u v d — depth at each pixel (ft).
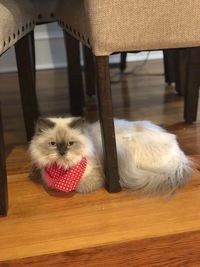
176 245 2.92
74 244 3.00
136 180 3.71
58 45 8.85
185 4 3.14
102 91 3.36
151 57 9.36
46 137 3.59
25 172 4.20
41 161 3.62
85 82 7.03
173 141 4.18
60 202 3.59
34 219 3.34
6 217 3.39
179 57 6.30
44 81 8.04
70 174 3.57
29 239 3.09
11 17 3.39
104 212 3.40
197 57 5.07
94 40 3.18
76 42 5.67
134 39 3.19
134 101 6.54
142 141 4.00
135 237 3.04
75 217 3.34
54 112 6.21
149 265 2.73
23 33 3.94
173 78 7.27
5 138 5.18
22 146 4.89
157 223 3.20
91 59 6.59
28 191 3.81
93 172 3.76
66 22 4.27
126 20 3.12
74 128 3.62
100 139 3.95
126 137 4.01
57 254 2.89
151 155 3.94
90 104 6.55
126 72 8.46
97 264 2.77
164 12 3.14
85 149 3.60
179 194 3.60
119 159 3.78
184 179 3.76
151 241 2.98
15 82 8.00
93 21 3.10
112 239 3.03
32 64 5.15
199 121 5.46
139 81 7.75
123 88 7.33
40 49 8.81
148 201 3.51
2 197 3.34
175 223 3.19
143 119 5.66
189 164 4.05
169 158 3.93
